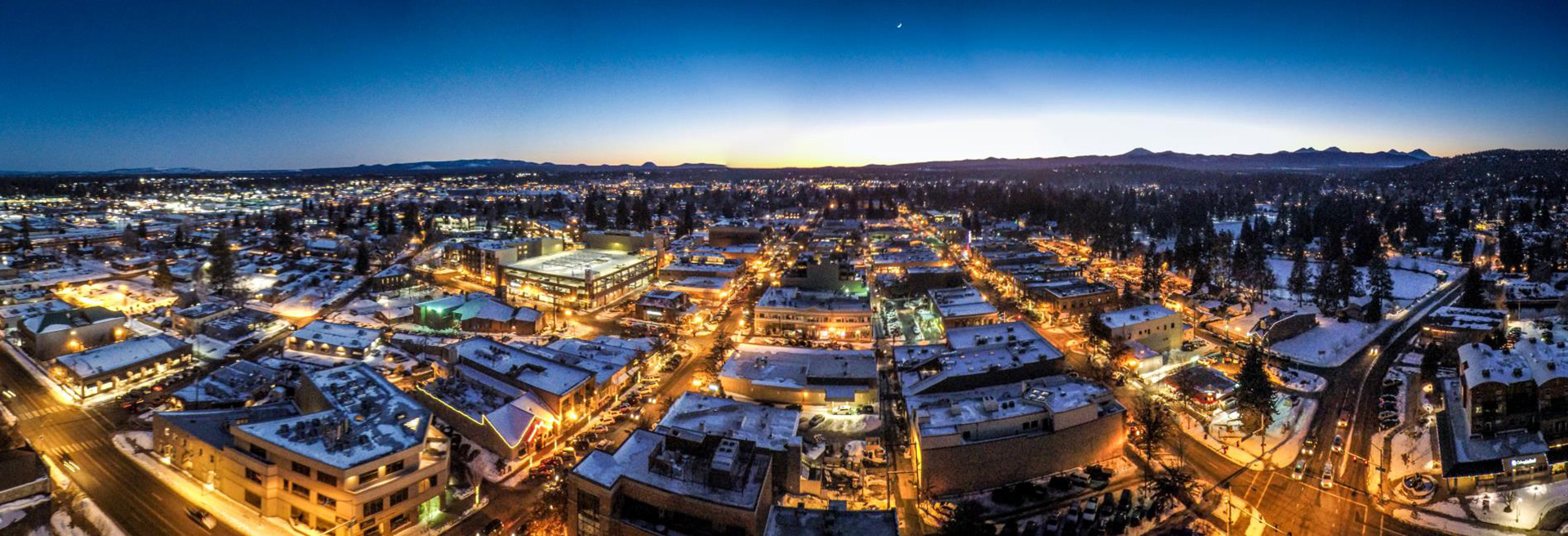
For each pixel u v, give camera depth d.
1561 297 180.75
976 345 136.25
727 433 99.38
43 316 146.75
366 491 83.50
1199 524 88.81
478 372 127.69
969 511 88.75
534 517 89.00
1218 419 117.38
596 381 124.38
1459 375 122.75
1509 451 95.94
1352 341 160.38
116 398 125.88
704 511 74.00
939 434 96.25
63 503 90.50
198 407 120.06
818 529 76.50
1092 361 148.50
